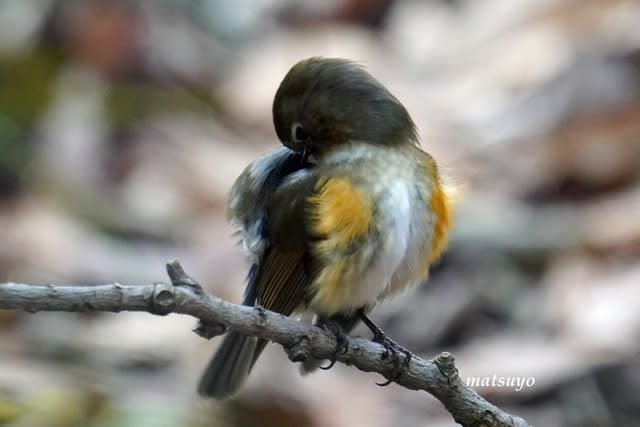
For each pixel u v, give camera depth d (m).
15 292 5.59
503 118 13.31
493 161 12.84
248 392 10.15
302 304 7.71
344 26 15.20
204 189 12.86
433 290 11.37
